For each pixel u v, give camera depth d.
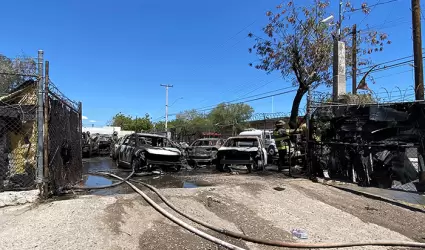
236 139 13.87
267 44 14.59
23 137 7.04
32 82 6.93
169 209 6.44
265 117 21.53
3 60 7.12
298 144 12.09
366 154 8.97
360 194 8.73
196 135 31.22
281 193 8.30
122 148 14.28
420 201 8.21
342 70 12.80
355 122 9.40
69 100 8.64
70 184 8.54
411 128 8.08
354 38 16.27
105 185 9.18
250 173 12.21
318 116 10.60
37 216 5.40
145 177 11.32
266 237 5.57
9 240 4.52
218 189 8.12
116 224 5.32
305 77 14.05
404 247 5.40
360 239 5.64
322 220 6.60
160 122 65.06
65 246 4.44
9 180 6.68
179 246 4.90
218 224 5.97
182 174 12.16
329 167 10.03
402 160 8.20
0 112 6.46
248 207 7.10
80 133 10.48
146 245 4.82
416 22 10.70
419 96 10.52
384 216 7.00
